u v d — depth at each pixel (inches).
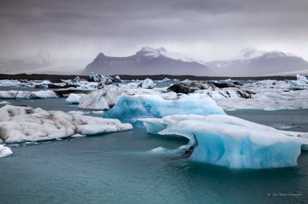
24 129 842.8
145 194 491.8
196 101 1107.9
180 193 497.0
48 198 474.0
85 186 522.0
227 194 493.4
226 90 2046.0
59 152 730.2
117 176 570.9
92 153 724.0
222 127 646.5
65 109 1552.7
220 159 629.0
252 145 597.6
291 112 1469.0
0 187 514.3
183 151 733.9
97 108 1549.0
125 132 985.5
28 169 603.8
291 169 603.8
